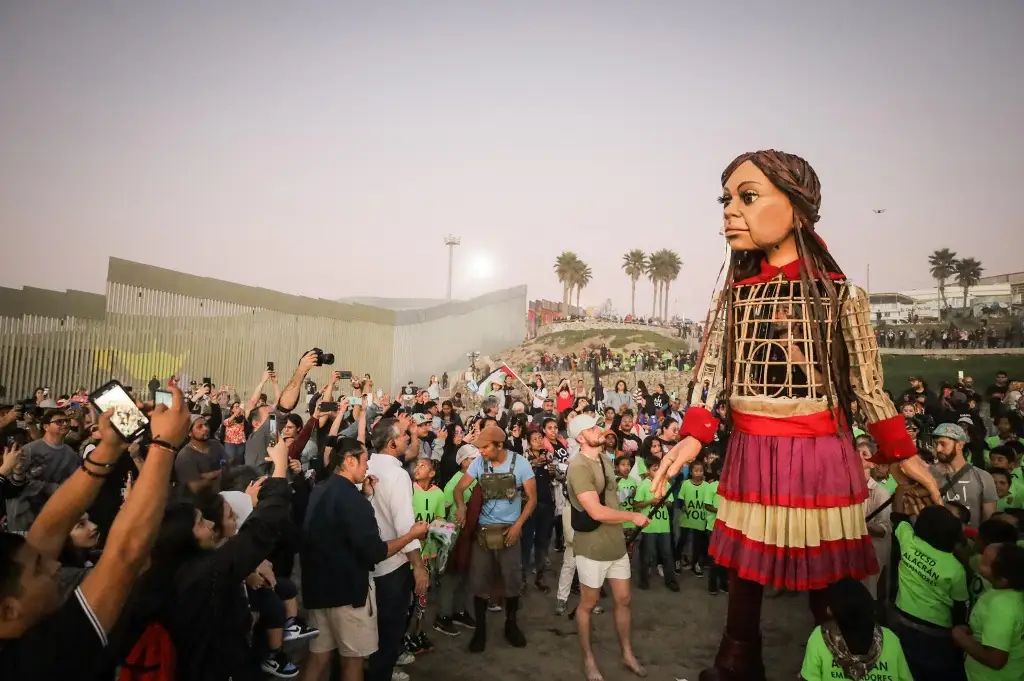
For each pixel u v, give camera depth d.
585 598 5.49
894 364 31.34
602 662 5.84
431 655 5.98
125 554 1.82
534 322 58.84
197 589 2.89
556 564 9.30
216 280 21.20
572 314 67.88
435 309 36.41
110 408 1.89
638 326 53.66
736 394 2.34
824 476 2.15
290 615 5.97
